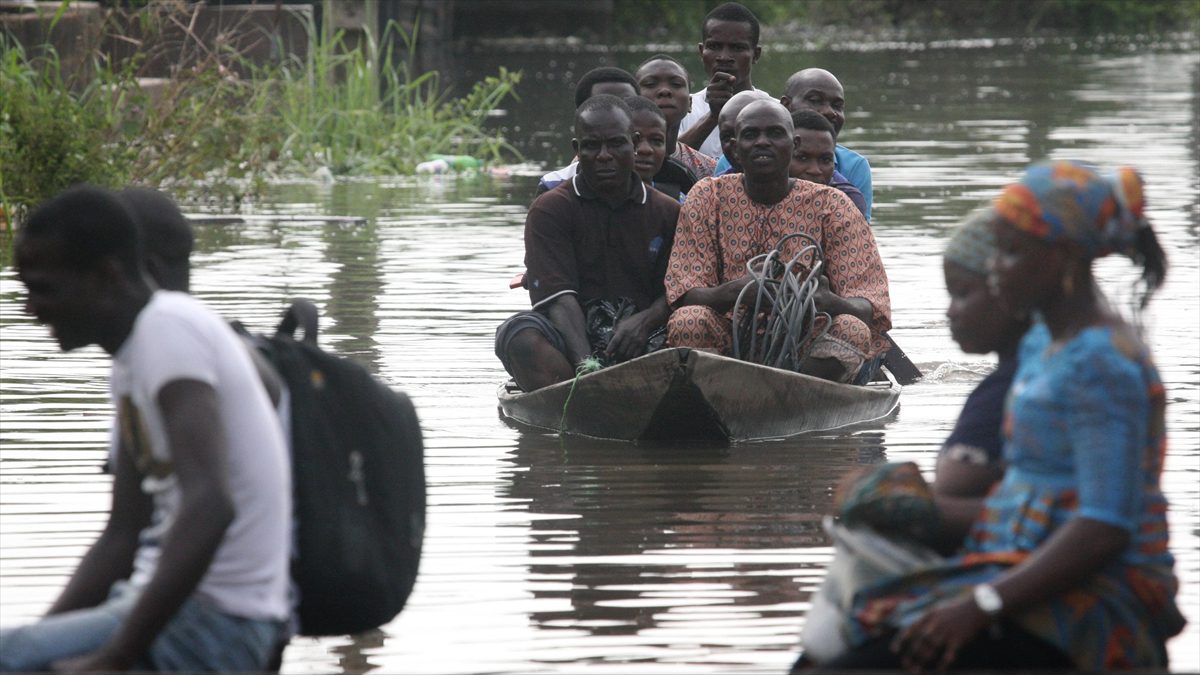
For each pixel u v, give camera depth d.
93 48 47.75
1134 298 11.03
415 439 12.09
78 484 19.38
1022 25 152.50
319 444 11.52
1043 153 56.66
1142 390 10.20
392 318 29.95
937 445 21.81
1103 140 60.47
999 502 10.77
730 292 23.22
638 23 131.62
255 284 33.19
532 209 24.23
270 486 10.88
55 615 11.46
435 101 62.22
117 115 46.88
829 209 23.88
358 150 56.41
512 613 15.20
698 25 133.12
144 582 10.95
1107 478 10.08
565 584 16.02
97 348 27.27
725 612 15.19
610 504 18.88
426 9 89.00
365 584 11.53
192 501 10.23
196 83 50.31
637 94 28.64
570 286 23.84
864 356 23.34
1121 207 10.52
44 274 10.80
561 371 23.36
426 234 40.72
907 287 33.09
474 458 21.06
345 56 57.50
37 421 22.47
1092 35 147.25
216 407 10.45
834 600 11.02
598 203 24.02
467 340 28.14
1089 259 10.48
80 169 41.66
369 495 11.70
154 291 11.10
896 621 10.58
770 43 130.25
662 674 13.65
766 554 16.95
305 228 41.94
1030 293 10.55
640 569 16.47
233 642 10.78
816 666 11.16
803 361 23.34
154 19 51.31
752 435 22.20
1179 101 77.19
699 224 23.80
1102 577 10.43
